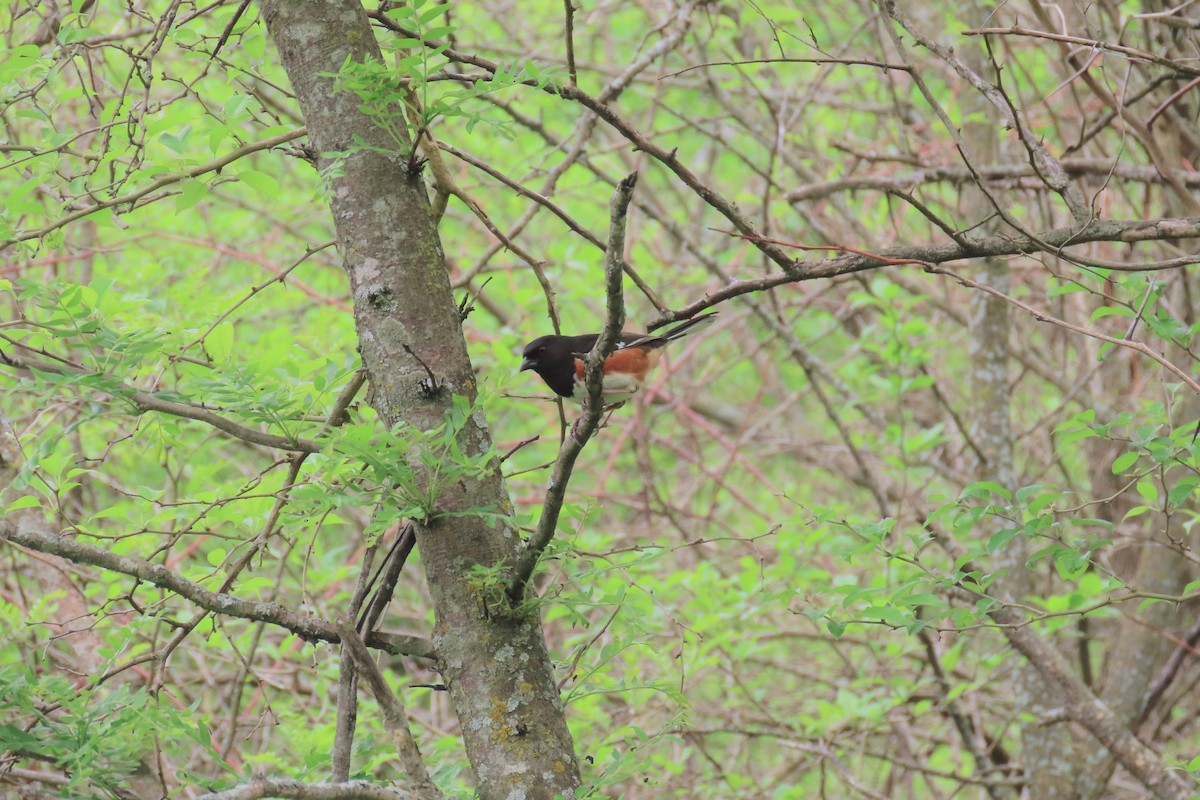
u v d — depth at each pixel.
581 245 13.39
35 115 6.51
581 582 6.35
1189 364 10.13
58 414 8.57
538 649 5.47
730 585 11.45
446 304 5.66
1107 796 12.93
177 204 6.43
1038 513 6.96
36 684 5.63
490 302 16.33
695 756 13.99
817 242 14.04
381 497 5.17
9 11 9.02
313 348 10.75
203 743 5.39
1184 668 13.54
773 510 17.05
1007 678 13.56
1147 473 6.70
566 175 16.50
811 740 12.65
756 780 12.74
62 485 6.53
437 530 5.45
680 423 17.89
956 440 15.20
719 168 20.11
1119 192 12.30
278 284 11.70
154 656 6.53
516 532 5.55
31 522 8.27
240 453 13.87
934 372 14.47
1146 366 13.48
